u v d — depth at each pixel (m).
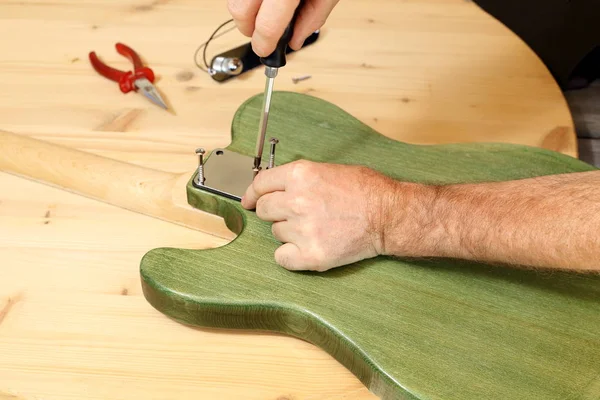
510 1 1.55
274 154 1.00
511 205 0.84
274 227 0.90
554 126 1.17
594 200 0.79
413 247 0.88
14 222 0.96
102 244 0.94
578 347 0.80
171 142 1.09
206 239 0.98
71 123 1.11
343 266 0.88
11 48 1.24
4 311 0.85
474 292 0.86
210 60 1.24
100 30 1.29
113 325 0.84
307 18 0.86
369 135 1.09
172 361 0.81
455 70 1.26
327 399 0.79
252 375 0.81
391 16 1.37
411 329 0.81
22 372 0.79
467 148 1.08
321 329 0.82
